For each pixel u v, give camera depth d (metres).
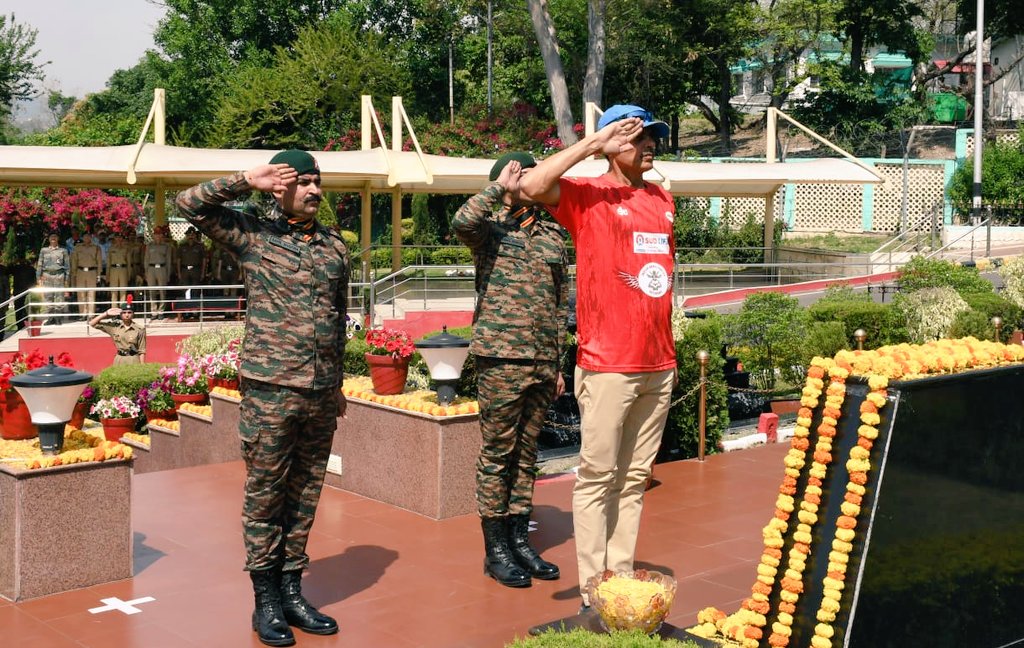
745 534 6.63
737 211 33.72
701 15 34.62
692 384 8.93
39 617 5.15
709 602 5.34
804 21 34.22
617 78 35.91
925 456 4.02
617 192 4.71
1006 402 4.37
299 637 4.94
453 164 20.75
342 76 34.16
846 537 3.88
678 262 23.48
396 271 21.45
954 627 4.20
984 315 13.40
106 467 5.61
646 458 4.97
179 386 10.52
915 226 32.56
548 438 9.33
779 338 13.48
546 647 3.85
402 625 5.09
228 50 41.31
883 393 3.88
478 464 5.78
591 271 4.70
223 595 5.50
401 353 7.46
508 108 34.94
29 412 5.92
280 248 4.92
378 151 20.09
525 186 4.71
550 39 27.25
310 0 41.00
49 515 5.43
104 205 27.38
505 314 5.61
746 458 8.81
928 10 40.75
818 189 33.84
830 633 3.89
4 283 20.23
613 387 4.68
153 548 6.30
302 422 4.95
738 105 41.75
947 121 40.47
